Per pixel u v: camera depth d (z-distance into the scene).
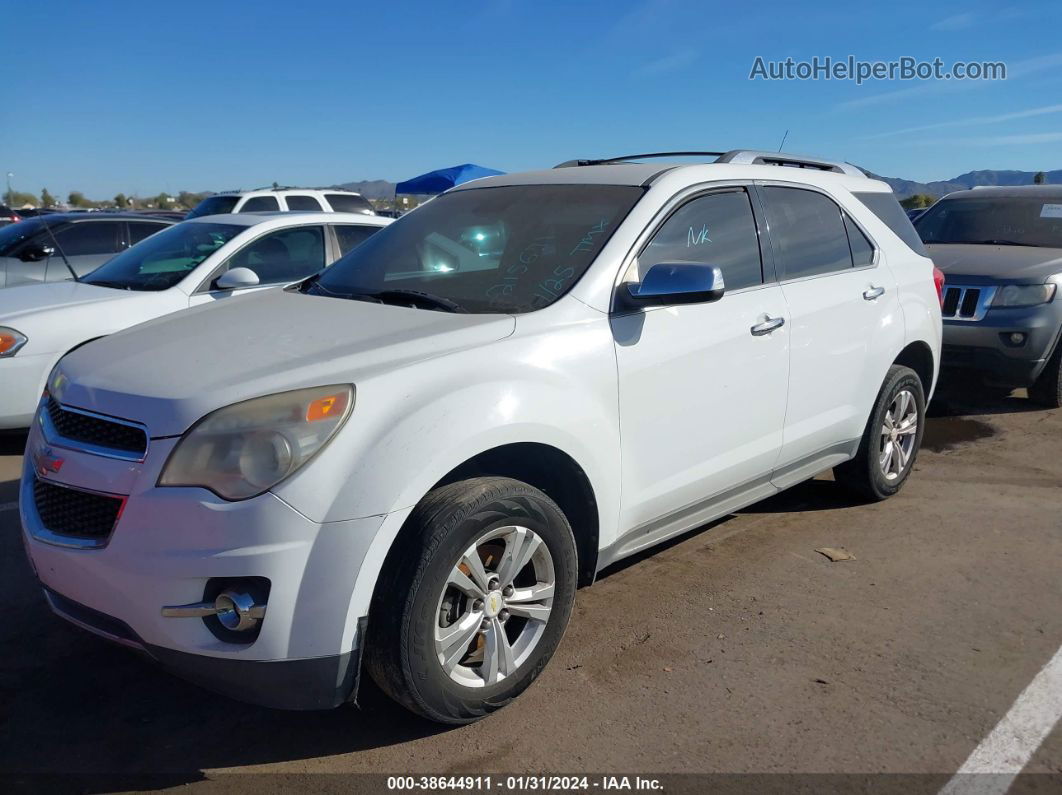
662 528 3.82
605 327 3.39
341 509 2.60
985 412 7.77
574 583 3.26
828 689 3.28
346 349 2.96
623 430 3.44
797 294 4.28
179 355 3.04
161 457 2.64
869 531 4.86
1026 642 3.63
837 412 4.62
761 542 4.70
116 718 3.13
